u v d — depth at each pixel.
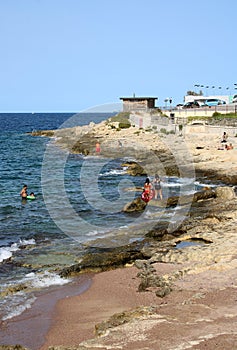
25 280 17.45
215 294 14.40
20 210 29.66
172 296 14.74
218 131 59.75
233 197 29.23
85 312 14.62
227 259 17.50
